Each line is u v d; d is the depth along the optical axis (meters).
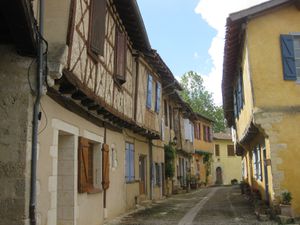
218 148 44.28
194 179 30.16
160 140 19.81
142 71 14.77
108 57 10.32
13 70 6.32
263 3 11.12
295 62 11.34
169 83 19.58
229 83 17.41
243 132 14.98
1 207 5.99
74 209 8.23
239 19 11.10
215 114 53.50
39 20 6.53
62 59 6.54
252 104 11.21
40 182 6.59
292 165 10.78
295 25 11.43
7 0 5.41
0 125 6.18
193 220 11.09
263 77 11.26
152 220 11.16
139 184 15.52
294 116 10.99
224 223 10.33
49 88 6.98
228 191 25.22
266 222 10.16
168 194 21.42
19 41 6.10
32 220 6.09
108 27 10.34
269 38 11.41
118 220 11.20
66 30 6.97
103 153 10.70
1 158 6.09
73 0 7.16
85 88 7.94
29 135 6.20
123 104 12.10
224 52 13.13
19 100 6.24
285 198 10.36
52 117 7.19
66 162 8.36
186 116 28.02
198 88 52.44
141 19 11.41
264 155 12.47
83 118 9.12
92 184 10.52
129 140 14.14
